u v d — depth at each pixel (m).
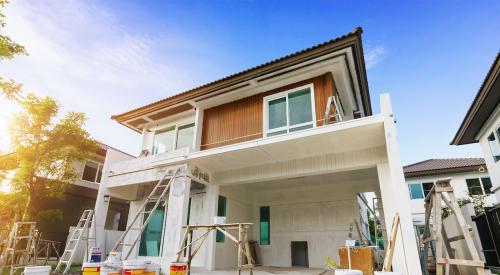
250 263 4.88
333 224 9.63
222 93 8.66
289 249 10.02
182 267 4.70
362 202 11.42
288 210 10.57
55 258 10.98
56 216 9.73
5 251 8.05
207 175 8.42
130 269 4.02
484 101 8.91
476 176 15.75
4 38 6.19
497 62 7.05
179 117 10.30
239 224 5.01
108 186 9.41
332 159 6.93
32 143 8.88
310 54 7.00
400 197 4.78
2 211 9.09
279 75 7.76
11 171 9.44
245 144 6.73
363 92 8.76
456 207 4.52
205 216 8.11
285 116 7.80
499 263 6.99
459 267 5.70
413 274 4.30
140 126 11.20
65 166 9.55
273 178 7.70
